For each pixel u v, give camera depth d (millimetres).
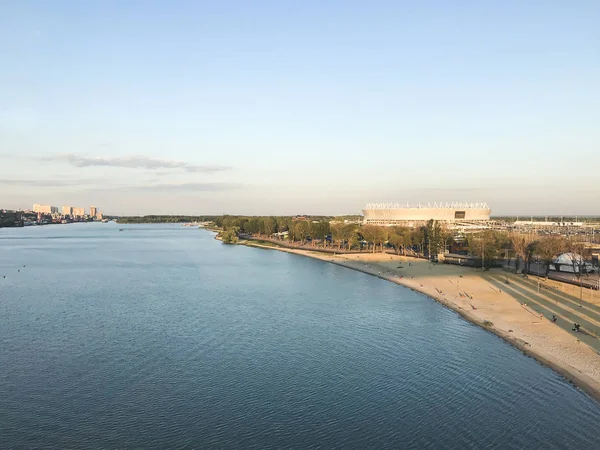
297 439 63406
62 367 87500
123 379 82125
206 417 69000
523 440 63031
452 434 64438
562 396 74500
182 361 90750
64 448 61000
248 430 65625
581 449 60938
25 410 70938
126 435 64250
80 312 130000
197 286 173625
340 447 61562
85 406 72125
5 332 109750
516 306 130625
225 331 110812
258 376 83625
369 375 84062
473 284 168125
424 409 71312
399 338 105125
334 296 153500
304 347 99188
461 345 99562
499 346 98250
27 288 169500
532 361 89312
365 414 69875
